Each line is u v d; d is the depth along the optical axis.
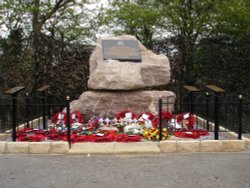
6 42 16.61
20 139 7.27
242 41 13.55
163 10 14.24
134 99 8.94
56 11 17.95
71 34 18.34
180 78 13.30
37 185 4.86
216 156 6.48
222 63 13.76
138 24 14.50
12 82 13.16
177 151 6.77
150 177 5.19
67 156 6.46
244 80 13.45
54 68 12.62
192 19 14.12
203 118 10.29
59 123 8.36
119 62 9.03
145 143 7.10
